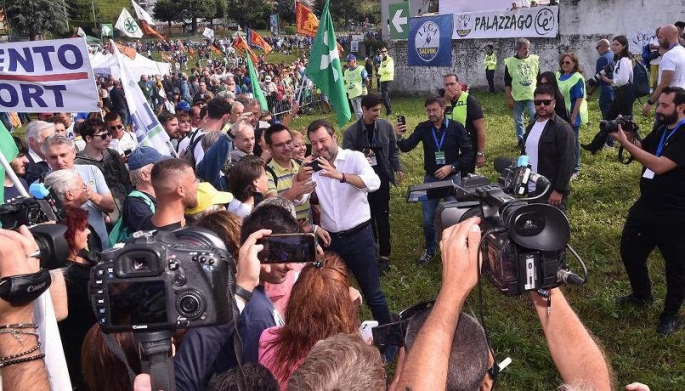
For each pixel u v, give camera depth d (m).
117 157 5.85
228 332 2.04
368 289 4.78
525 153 5.82
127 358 2.18
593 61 16.41
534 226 1.73
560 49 16.95
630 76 9.30
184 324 1.75
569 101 8.64
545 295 1.82
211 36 54.62
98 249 4.57
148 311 1.73
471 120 7.14
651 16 15.36
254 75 10.69
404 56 20.11
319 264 2.54
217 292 1.78
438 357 1.49
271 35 68.25
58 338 2.23
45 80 4.63
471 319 1.92
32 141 5.82
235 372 1.97
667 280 4.75
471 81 18.92
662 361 4.51
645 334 4.82
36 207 2.25
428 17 16.28
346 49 43.19
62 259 1.87
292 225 2.97
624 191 8.09
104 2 79.75
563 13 16.70
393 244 7.16
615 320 5.07
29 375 1.69
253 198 4.31
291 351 2.41
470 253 1.65
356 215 4.70
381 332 2.17
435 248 6.59
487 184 2.09
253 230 2.90
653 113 11.94
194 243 1.91
